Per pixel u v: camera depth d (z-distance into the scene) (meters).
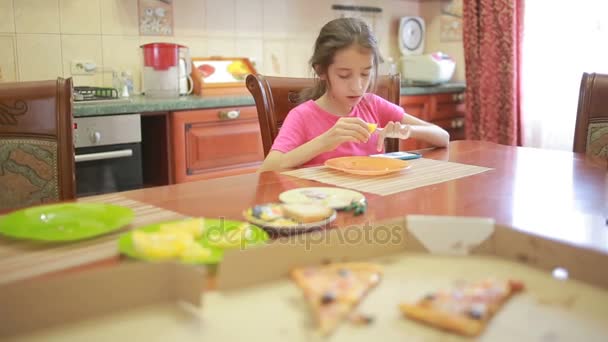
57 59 2.52
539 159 1.39
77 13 2.54
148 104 2.24
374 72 1.70
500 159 1.40
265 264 0.64
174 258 0.68
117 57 2.68
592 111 1.62
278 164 1.36
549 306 0.59
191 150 2.40
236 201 1.00
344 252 0.70
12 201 1.26
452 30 3.61
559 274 0.67
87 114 2.08
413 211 0.93
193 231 0.75
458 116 3.40
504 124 3.12
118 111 2.16
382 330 0.55
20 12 2.40
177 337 0.54
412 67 3.40
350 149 1.62
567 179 1.17
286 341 0.53
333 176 1.20
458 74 3.62
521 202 0.98
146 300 0.60
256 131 2.59
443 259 0.71
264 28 3.13
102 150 2.16
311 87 1.75
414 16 3.75
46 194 1.28
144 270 0.59
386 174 1.22
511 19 2.98
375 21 3.57
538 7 2.98
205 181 1.17
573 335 0.54
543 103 3.05
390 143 1.84
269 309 0.59
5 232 0.77
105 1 2.61
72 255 0.72
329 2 3.38
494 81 3.10
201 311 0.58
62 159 1.28
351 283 0.63
